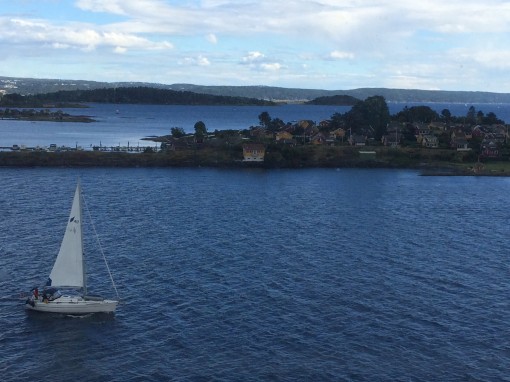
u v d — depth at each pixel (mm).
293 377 50344
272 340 56906
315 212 118812
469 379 50438
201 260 81500
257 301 66438
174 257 82688
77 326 60188
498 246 93375
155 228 100000
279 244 91312
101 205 120250
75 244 65125
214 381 49625
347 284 72688
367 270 78625
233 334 58125
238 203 127188
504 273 78500
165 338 57375
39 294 65188
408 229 104750
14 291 68562
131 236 94062
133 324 60562
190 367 51906
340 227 104688
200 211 116438
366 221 110812
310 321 61250
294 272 77000
